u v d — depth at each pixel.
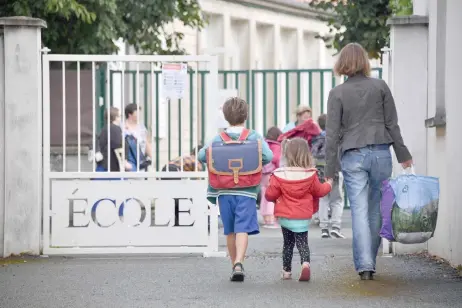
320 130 24.31
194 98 34.16
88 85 26.80
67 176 18.06
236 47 46.56
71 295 13.78
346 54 14.67
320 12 41.41
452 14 16.12
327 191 14.84
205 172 18.09
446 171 16.45
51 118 26.83
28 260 17.61
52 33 26.50
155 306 12.85
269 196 15.05
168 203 18.05
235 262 14.91
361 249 14.66
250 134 15.15
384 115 14.59
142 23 29.19
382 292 13.70
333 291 13.84
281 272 15.13
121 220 18.06
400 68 18.16
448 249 16.39
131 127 23.84
